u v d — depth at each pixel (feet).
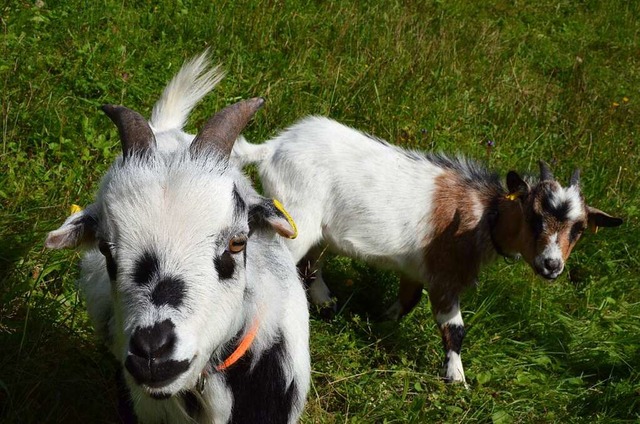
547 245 6.53
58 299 6.29
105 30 8.37
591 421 6.41
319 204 6.74
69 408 5.80
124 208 4.76
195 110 7.82
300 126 6.92
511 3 12.32
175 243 4.72
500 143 8.71
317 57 8.98
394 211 6.72
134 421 5.47
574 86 10.14
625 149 9.05
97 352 6.07
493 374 6.68
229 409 5.21
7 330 6.01
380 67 8.88
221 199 4.80
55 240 4.89
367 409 6.23
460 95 9.12
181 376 4.66
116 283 4.75
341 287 7.24
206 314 4.72
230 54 8.63
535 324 7.10
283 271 5.43
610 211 8.21
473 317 6.95
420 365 6.75
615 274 7.73
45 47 7.89
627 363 6.81
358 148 6.79
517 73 10.11
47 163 7.11
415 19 10.09
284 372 5.36
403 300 7.07
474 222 6.75
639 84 10.96
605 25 12.65
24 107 7.25
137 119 5.02
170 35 8.64
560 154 8.82
